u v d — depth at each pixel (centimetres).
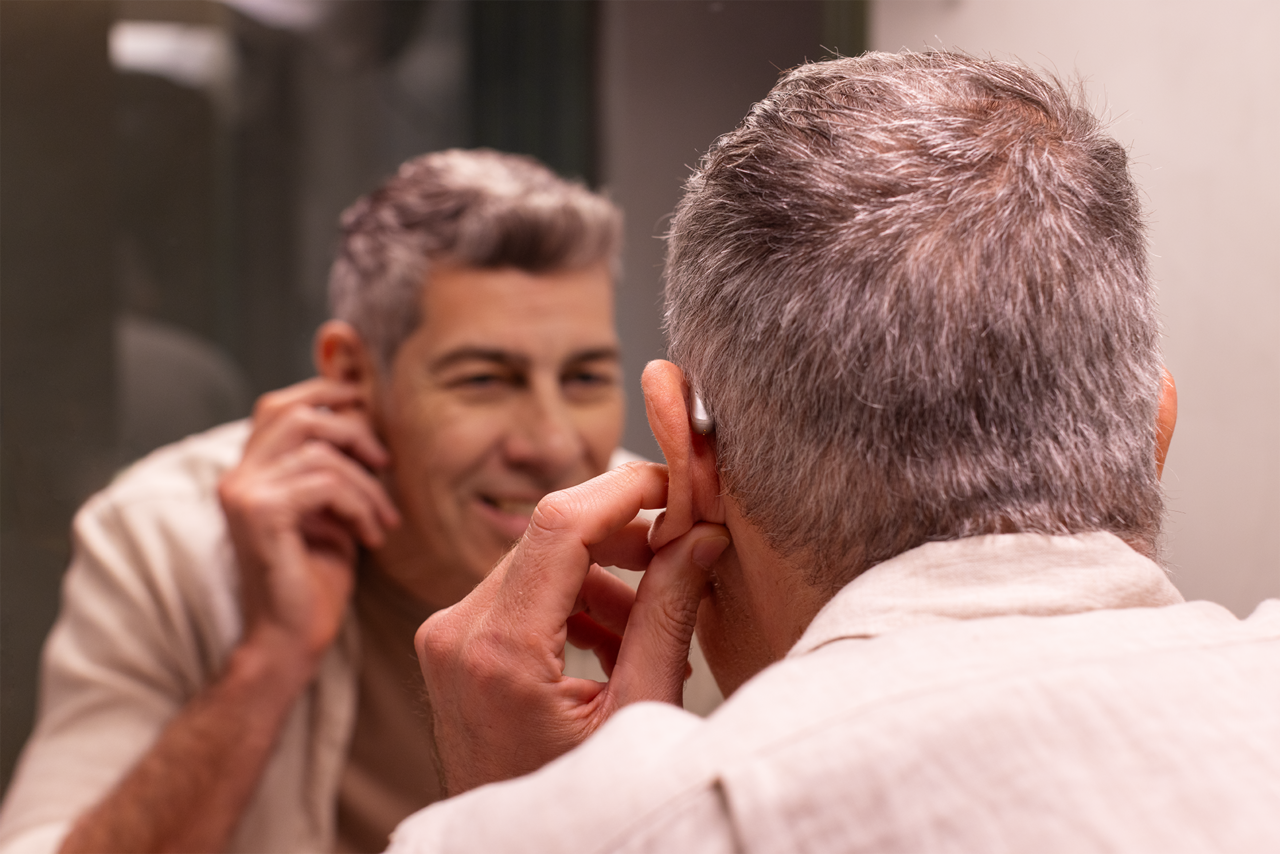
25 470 109
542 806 33
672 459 45
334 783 105
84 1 108
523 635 48
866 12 105
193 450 113
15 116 107
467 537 106
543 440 104
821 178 40
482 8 117
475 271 102
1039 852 29
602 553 53
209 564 103
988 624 35
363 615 108
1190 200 108
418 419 104
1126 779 30
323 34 116
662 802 32
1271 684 33
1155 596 38
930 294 38
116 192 111
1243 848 28
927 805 30
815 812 30
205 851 98
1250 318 110
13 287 109
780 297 40
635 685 48
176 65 112
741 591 49
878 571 38
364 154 118
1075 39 106
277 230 117
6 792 106
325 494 100
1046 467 39
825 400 40
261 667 99
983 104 42
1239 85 108
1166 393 46
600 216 104
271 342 117
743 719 33
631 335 116
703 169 46
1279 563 111
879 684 33
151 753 96
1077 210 40
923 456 39
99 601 104
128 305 112
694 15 110
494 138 119
